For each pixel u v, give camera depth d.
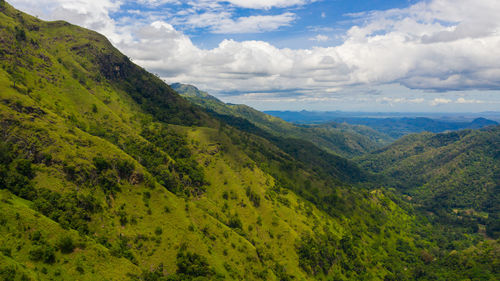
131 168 123.50
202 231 120.25
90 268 74.50
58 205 88.12
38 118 113.50
